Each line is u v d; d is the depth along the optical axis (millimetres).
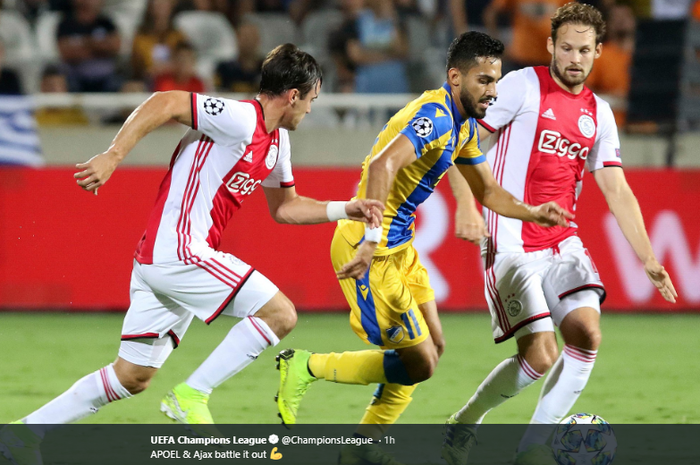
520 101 16125
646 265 15836
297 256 33000
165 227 14086
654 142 37625
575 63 15852
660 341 28531
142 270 14211
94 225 32781
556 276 15656
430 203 33000
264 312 14109
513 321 15539
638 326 31359
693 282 33875
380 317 14805
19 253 32688
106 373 14242
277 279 32906
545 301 15477
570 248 16031
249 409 18609
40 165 36531
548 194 16344
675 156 37469
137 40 42125
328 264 33188
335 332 29125
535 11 41688
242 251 32781
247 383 21500
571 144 16188
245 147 14094
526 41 41844
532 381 15117
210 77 44375
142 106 13477
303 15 44875
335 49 42312
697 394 20594
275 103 14297
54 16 45625
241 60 41406
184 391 13984
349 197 33156
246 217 32781
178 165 14219
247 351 14039
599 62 41469
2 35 44750
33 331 29203
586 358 14906
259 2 45000
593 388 21344
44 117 40688
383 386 15344
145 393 20344
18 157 36250
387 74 42125
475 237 15516
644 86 38156
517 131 16281
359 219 13969
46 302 32781
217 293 14062
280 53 14297
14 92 40969
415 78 42594
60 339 27844
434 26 44625
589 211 33469
